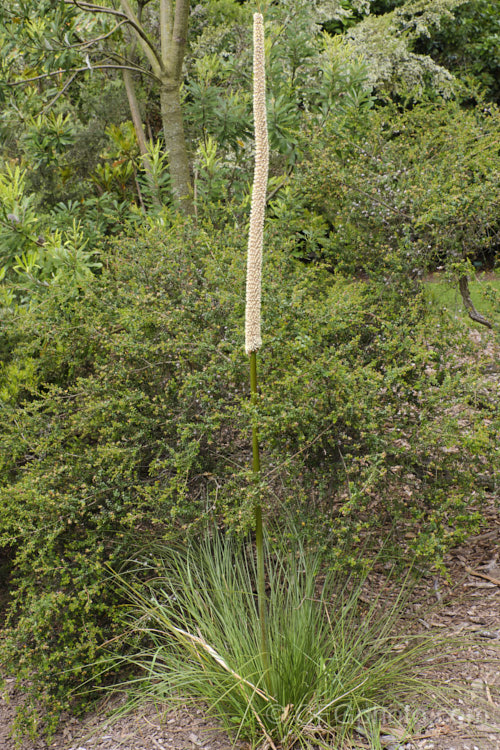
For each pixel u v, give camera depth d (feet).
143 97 27.30
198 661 9.46
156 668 10.45
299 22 20.31
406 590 10.93
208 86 21.25
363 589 11.07
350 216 13.12
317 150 13.99
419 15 46.55
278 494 10.71
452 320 11.96
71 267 15.56
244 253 13.19
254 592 11.18
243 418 10.21
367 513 10.95
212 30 28.37
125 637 10.30
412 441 10.00
